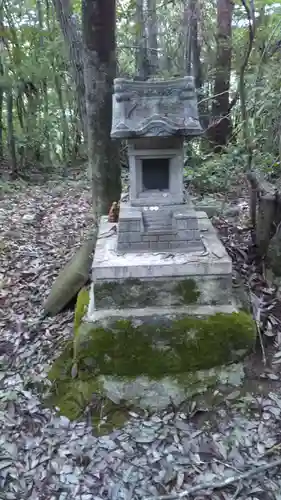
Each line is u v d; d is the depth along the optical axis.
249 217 5.19
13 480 2.64
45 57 9.91
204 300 3.21
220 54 7.76
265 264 4.09
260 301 3.68
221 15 7.70
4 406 3.12
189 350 3.07
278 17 5.25
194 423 2.95
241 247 4.57
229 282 3.16
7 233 6.13
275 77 4.61
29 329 3.92
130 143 3.12
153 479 2.62
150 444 2.83
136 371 3.08
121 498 2.52
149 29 9.20
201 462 2.71
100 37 4.15
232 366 3.12
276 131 4.82
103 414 3.02
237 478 2.56
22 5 9.73
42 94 11.05
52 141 11.34
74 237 5.97
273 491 2.51
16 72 9.60
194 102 3.01
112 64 4.30
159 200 3.31
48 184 9.41
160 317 3.11
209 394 3.07
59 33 9.62
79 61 5.65
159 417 3.00
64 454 2.78
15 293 4.53
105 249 3.38
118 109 2.96
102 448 2.81
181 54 9.08
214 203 5.72
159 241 3.29
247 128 4.61
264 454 2.72
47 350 3.62
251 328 3.08
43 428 2.96
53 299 4.06
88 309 3.32
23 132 10.77
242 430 2.87
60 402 3.12
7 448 2.83
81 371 3.15
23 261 5.25
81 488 2.59
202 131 2.86
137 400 3.06
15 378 3.38
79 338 3.08
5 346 3.74
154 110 2.96
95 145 4.52
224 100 7.94
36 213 7.26
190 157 6.41
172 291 3.19
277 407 2.98
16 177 9.77
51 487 2.60
